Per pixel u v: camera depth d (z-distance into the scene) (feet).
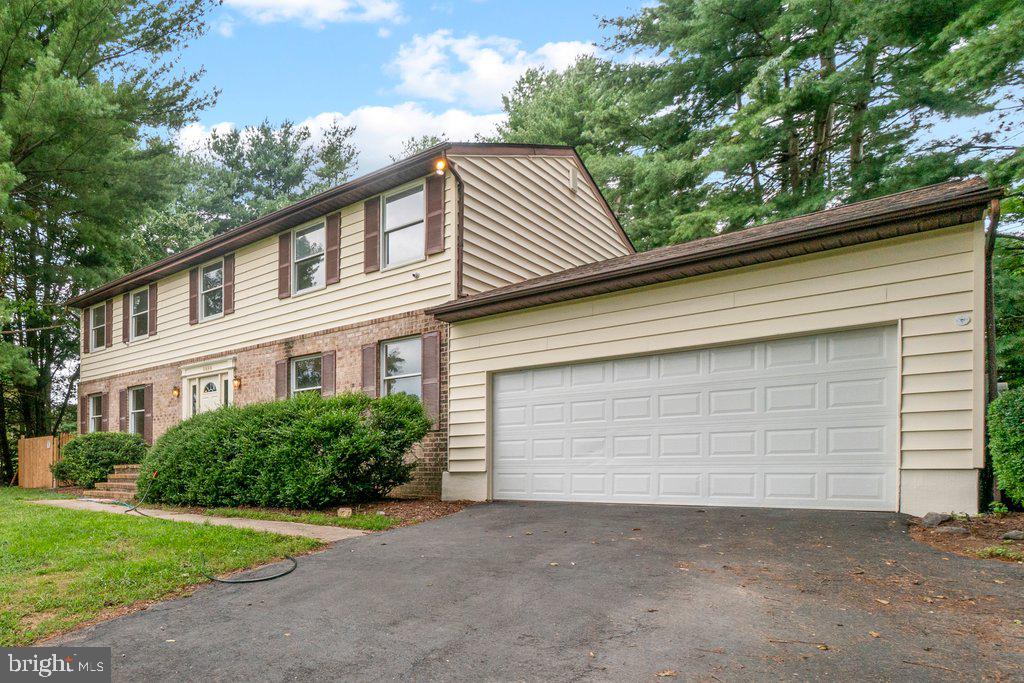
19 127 45.47
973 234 20.61
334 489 29.01
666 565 17.11
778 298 24.16
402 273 37.06
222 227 112.57
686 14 60.03
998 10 35.17
